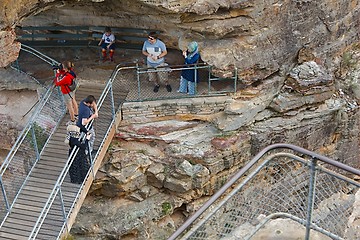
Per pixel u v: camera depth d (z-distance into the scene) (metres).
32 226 9.77
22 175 11.55
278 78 13.84
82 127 10.21
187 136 13.32
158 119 13.27
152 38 12.73
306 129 14.20
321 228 5.11
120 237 12.69
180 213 13.71
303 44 14.03
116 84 13.66
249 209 5.70
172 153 13.12
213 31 12.80
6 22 11.12
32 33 15.14
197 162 13.12
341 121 14.72
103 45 14.38
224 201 4.64
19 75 13.86
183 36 13.51
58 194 10.27
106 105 12.84
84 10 14.21
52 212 10.02
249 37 13.09
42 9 12.16
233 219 5.56
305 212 5.61
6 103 14.00
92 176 11.17
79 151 10.33
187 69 12.91
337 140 15.23
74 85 11.48
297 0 13.32
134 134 13.13
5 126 13.80
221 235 5.34
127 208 12.98
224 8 12.48
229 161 13.37
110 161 12.79
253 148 13.71
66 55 14.90
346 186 6.25
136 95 13.24
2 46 11.38
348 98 14.92
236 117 13.25
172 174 13.00
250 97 13.49
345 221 5.49
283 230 5.39
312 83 13.72
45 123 12.20
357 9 15.24
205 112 13.34
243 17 12.76
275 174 6.25
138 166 12.88
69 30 14.95
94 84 13.69
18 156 11.80
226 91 13.42
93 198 13.16
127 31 14.54
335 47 14.86
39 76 14.04
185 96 13.29
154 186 13.30
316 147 14.80
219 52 13.00
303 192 5.85
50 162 11.04
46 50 15.12
